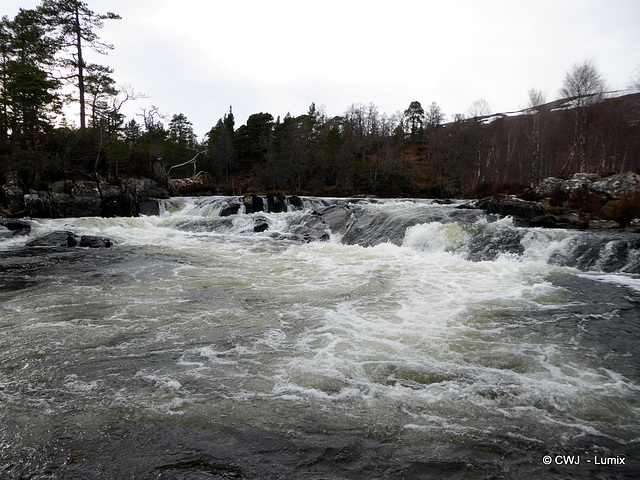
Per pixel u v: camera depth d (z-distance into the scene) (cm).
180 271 970
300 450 280
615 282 833
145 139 5050
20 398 350
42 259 1127
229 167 7056
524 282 833
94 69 3538
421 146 8731
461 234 1273
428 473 257
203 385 378
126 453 274
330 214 1891
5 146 2762
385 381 390
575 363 442
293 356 452
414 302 688
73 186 2681
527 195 2125
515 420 325
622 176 1841
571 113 4775
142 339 503
